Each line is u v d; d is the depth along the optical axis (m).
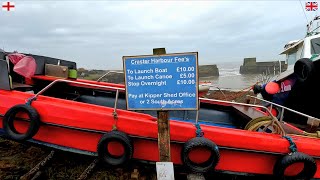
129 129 3.35
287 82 6.26
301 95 6.02
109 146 3.44
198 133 3.33
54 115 3.42
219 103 5.64
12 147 4.36
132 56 2.65
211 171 3.53
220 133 3.38
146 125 3.35
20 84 4.38
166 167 2.87
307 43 6.44
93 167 3.64
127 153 3.20
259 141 3.41
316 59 5.02
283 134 3.55
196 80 2.58
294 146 3.39
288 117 6.80
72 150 3.58
